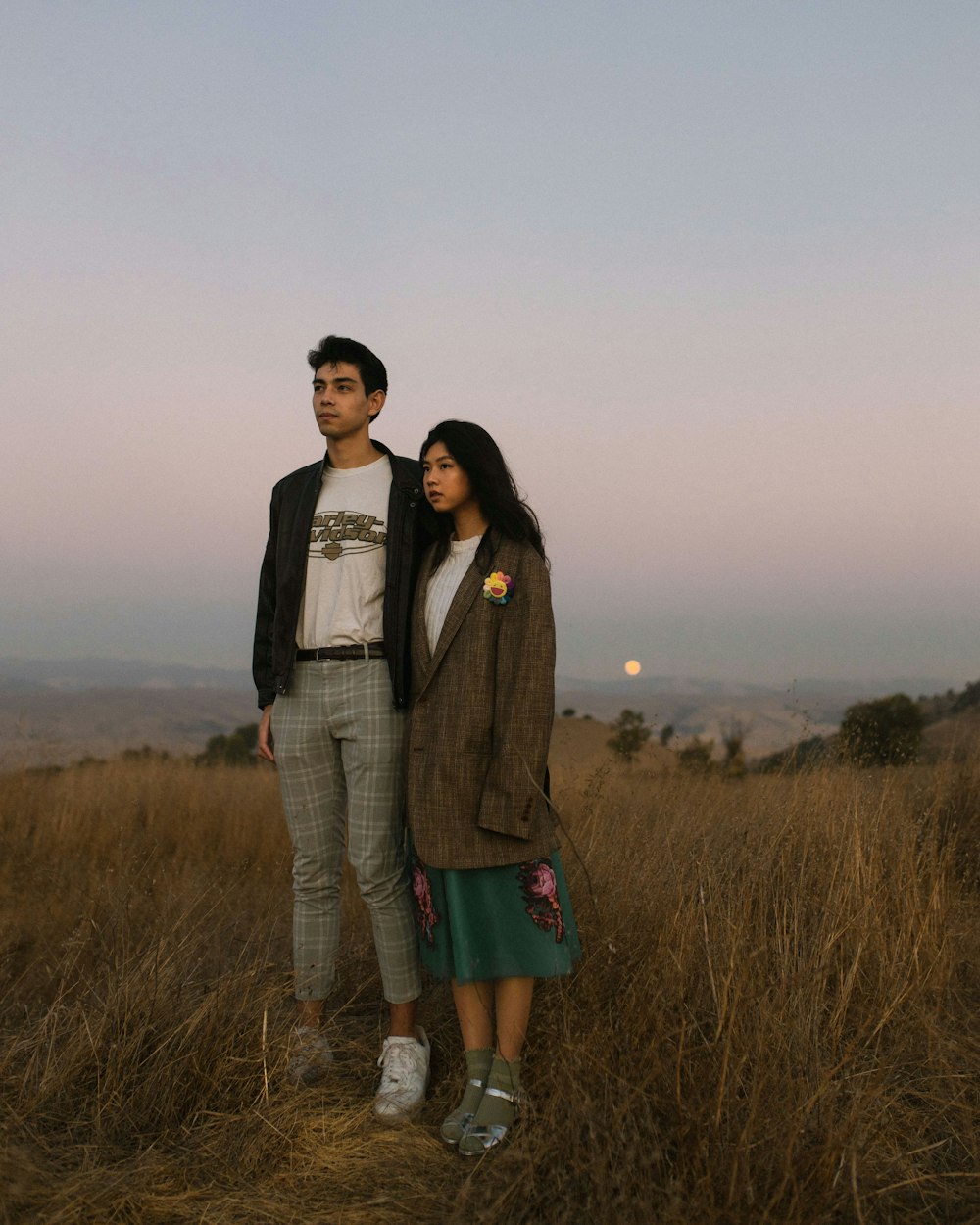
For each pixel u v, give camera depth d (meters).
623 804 4.95
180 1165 2.25
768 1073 2.21
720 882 3.43
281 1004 3.18
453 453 2.66
